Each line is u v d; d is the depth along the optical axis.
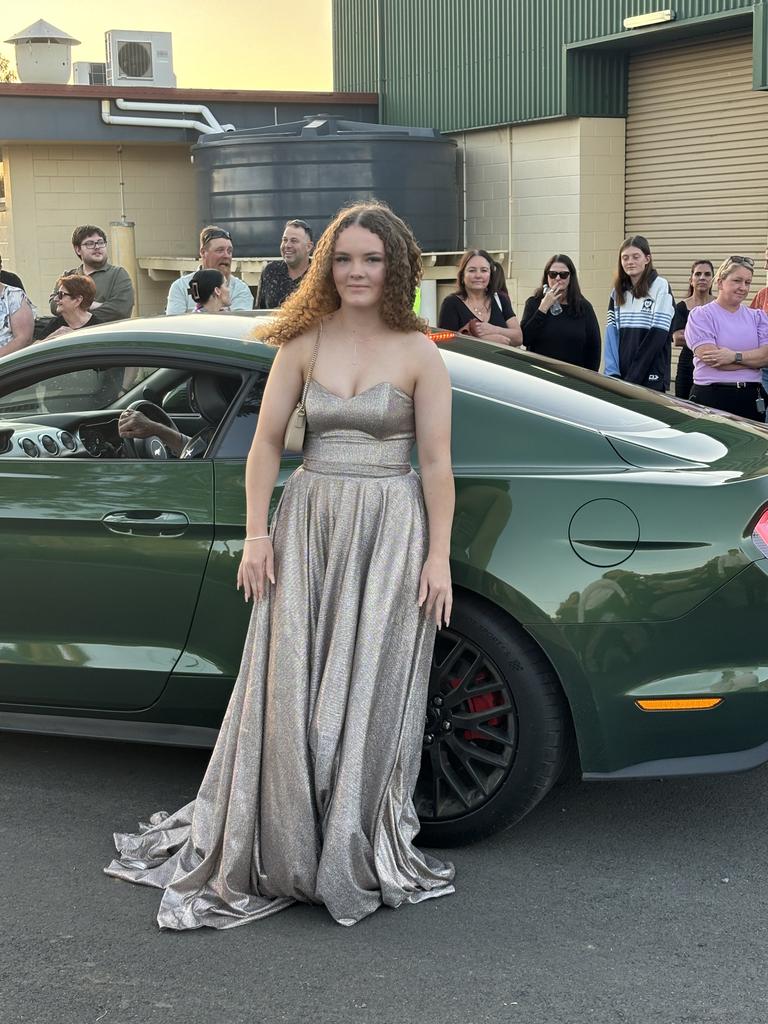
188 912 3.34
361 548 3.32
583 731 3.56
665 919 3.34
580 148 13.27
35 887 3.56
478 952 3.19
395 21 15.99
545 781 3.64
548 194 13.87
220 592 3.84
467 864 3.68
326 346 3.33
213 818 3.42
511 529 3.54
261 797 3.37
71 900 3.48
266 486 3.39
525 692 3.60
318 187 13.88
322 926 3.33
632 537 3.48
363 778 3.36
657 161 13.08
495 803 3.67
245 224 14.24
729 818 3.98
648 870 3.62
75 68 17.95
